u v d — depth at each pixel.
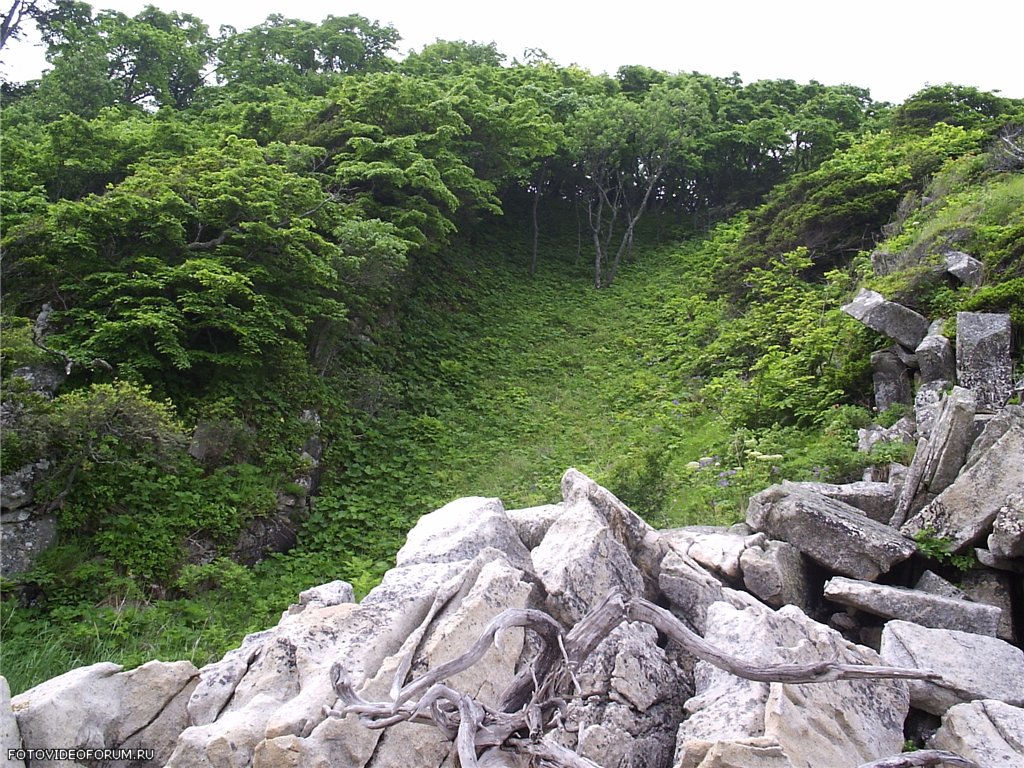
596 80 36.38
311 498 13.78
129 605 10.09
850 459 10.66
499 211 23.56
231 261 14.30
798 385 13.82
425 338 20.83
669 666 5.79
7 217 13.43
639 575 6.35
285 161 19.20
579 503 6.83
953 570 7.86
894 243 16.48
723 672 5.39
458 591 5.61
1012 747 5.16
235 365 13.77
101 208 13.06
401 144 20.45
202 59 32.84
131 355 12.59
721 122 35.59
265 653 5.34
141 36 29.88
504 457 16.20
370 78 22.33
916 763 4.01
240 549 11.91
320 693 4.83
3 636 9.16
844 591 7.32
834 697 5.26
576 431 17.36
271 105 21.81
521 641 5.38
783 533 8.04
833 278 17.80
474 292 24.80
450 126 21.83
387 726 4.09
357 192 20.34
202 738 4.62
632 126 30.03
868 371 13.25
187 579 10.62
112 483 11.09
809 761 4.55
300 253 14.73
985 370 10.93
